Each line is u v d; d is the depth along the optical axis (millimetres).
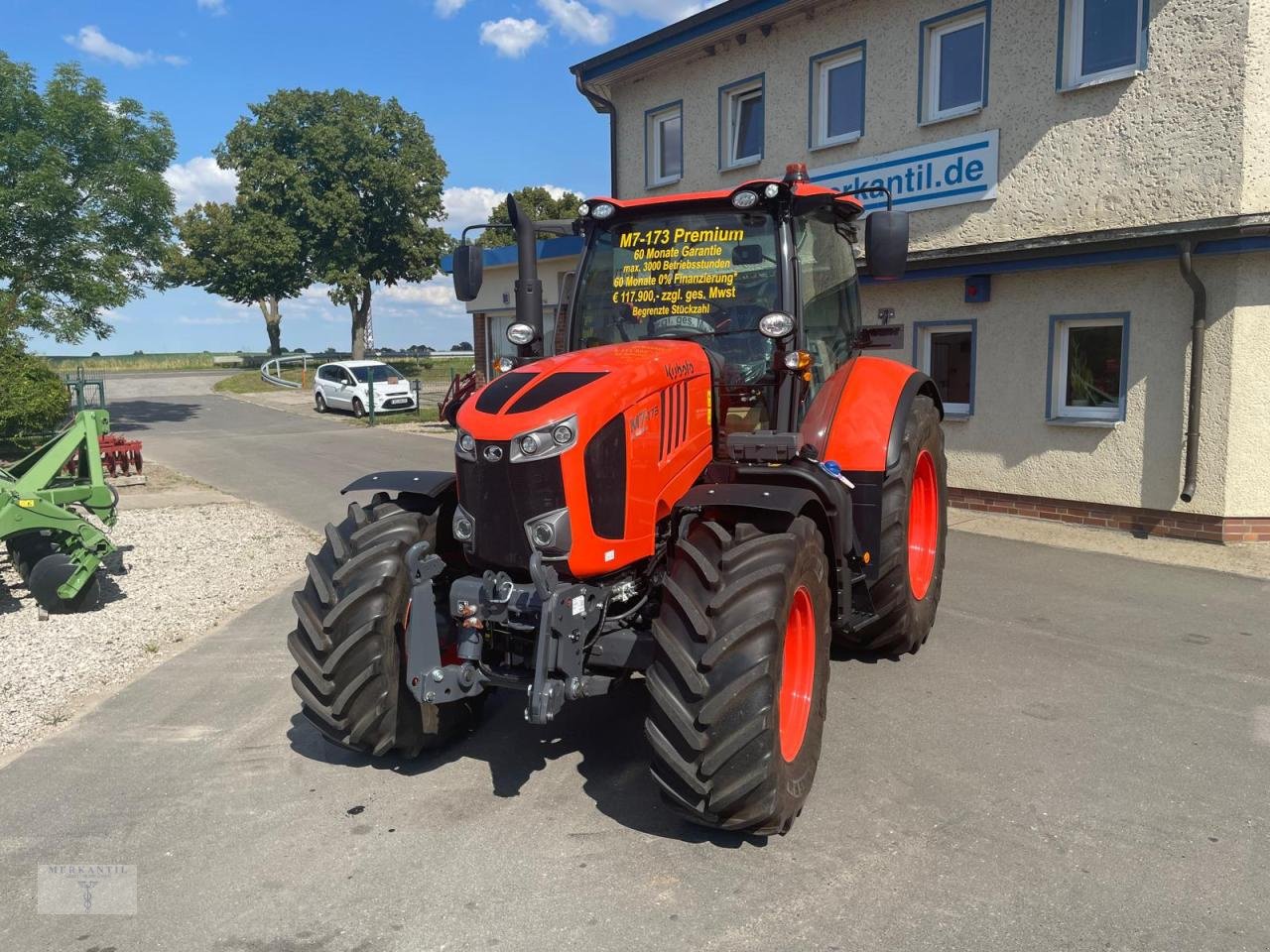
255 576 7598
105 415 8062
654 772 3264
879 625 5059
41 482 6824
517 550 3404
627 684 5031
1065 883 3086
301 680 3842
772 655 3160
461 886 3141
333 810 3686
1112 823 3469
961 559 7629
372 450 16641
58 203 17531
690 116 12586
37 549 6695
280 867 3281
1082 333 8789
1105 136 8398
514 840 3430
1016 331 9117
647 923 2910
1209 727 4324
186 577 7559
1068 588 6734
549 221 4762
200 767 4105
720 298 4414
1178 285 7953
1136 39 8195
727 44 11930
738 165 11969
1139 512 8430
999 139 9188
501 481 3395
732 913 2951
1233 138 7582
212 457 15836
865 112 10461
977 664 5188
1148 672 5031
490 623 3541
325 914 2996
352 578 3756
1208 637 5617
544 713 3178
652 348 3959
